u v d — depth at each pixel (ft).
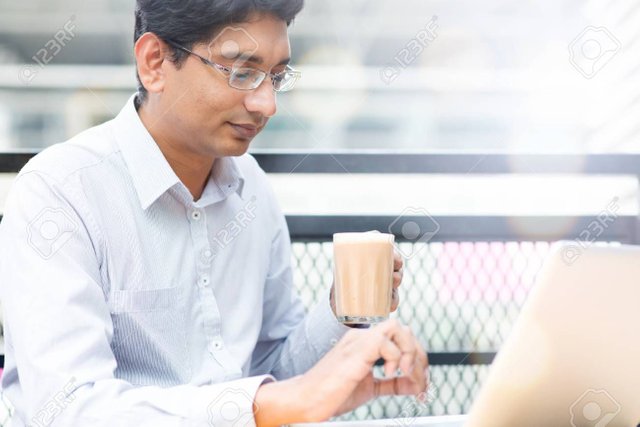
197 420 3.03
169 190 3.94
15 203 3.69
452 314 5.49
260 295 4.34
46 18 11.11
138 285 3.84
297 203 5.48
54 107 10.89
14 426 3.75
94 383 3.26
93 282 3.58
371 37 10.43
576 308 2.70
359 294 3.66
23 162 5.11
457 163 5.40
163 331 3.89
